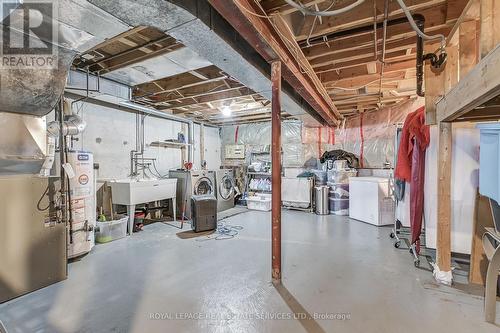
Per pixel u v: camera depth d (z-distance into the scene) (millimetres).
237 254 3266
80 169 3236
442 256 2461
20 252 2352
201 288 2379
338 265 2893
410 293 2268
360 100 4984
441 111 2406
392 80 3920
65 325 1860
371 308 2041
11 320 1936
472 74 1649
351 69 3738
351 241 3787
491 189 1993
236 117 6668
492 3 1459
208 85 4375
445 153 2453
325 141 6516
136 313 1998
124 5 1604
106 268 2859
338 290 2330
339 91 4316
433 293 2264
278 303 2121
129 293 2305
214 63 2578
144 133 5555
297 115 5039
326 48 2854
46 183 2580
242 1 1811
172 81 4188
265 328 1804
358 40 2701
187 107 5414
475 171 2816
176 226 4766
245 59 2502
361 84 4012
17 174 1960
